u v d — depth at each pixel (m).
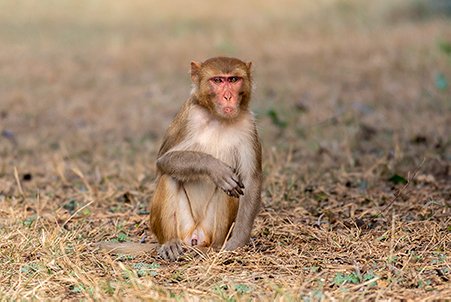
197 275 11.90
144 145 23.08
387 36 40.25
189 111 13.55
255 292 11.07
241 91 13.34
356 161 19.97
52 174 19.75
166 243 13.16
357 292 11.02
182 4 58.06
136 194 17.38
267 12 53.31
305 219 15.20
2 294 11.09
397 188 17.19
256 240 14.01
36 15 54.69
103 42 44.06
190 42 42.88
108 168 20.20
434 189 17.11
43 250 12.91
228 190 12.73
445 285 11.19
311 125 24.28
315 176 18.45
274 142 22.11
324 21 47.88
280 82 31.73
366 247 13.15
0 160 21.09
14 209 16.02
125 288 11.20
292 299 10.45
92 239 14.26
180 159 12.98
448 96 27.28
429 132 22.62
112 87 32.62
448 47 30.19
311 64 35.19
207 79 13.29
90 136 24.55
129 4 58.62
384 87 29.67
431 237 13.52
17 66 37.31
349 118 24.84
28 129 25.50
